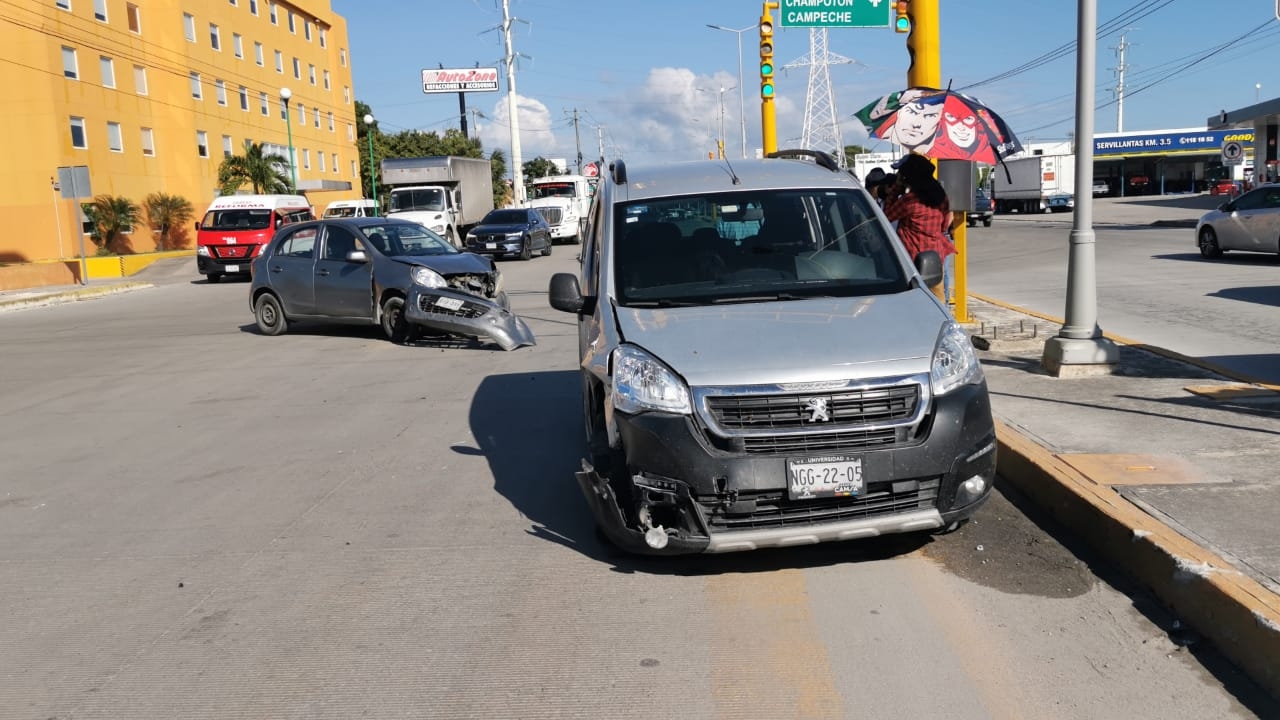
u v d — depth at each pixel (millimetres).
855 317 4820
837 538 4391
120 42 41656
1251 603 3645
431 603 4535
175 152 45438
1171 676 3625
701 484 4324
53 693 3818
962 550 4879
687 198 5922
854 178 6238
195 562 5195
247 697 3729
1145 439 5980
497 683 3764
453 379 10289
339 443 7730
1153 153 71688
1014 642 3926
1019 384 7738
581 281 6648
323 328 14992
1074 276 8055
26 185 37344
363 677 3852
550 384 9758
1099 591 4367
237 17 51031
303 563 5117
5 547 5555
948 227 9164
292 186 46875
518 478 6535
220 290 24688
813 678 3701
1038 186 58062
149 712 3646
